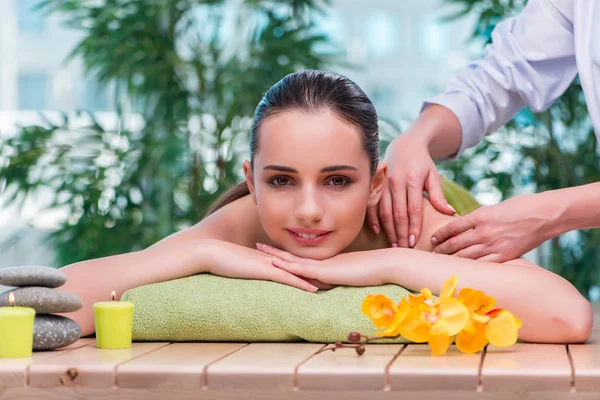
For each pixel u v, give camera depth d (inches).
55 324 61.9
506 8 137.4
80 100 213.6
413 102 214.7
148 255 71.5
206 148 148.2
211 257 70.2
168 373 54.1
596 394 51.6
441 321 56.9
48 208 145.1
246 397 54.3
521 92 85.9
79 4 146.8
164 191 144.3
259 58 144.3
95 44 145.3
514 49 85.6
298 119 66.8
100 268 70.6
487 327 58.1
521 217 69.6
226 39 151.7
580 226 70.5
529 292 64.3
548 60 85.5
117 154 142.3
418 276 66.4
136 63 143.8
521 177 142.6
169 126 146.2
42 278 62.4
